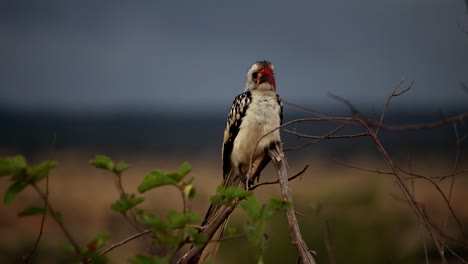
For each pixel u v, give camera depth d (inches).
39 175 199.0
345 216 812.6
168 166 3449.8
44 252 816.3
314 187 1018.7
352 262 765.3
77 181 2640.3
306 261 276.4
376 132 255.4
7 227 1371.8
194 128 6761.8
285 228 708.7
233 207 245.6
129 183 1317.7
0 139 4227.4
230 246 681.6
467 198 840.3
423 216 253.9
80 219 1771.7
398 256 750.5
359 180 992.2
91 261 209.8
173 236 203.9
